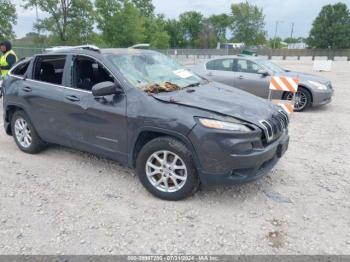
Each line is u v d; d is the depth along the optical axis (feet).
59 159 17.13
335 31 268.21
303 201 13.00
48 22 127.44
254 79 30.81
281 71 31.35
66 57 15.52
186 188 12.39
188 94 13.53
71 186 14.19
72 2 127.24
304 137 21.68
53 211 12.23
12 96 17.40
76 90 14.92
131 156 13.39
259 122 12.07
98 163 16.57
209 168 11.68
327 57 200.54
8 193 13.58
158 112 12.31
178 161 12.44
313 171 15.90
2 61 29.99
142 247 10.27
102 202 12.85
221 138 11.37
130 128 12.98
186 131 11.72
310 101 29.60
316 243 10.46
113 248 10.22
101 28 158.20
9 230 11.12
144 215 11.96
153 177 13.09
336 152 18.71
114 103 13.44
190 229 11.15
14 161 16.92
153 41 190.39
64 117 15.23
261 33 270.26
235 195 13.37
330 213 12.16
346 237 10.77
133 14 159.22
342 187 14.24
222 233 10.94
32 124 16.98
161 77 15.01
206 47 312.09
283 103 23.08
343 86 48.96
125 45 160.66
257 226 11.32
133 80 13.76
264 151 11.89
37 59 16.85
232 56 32.86
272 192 13.69
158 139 12.47
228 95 14.19
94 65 14.78
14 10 117.60
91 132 14.42
